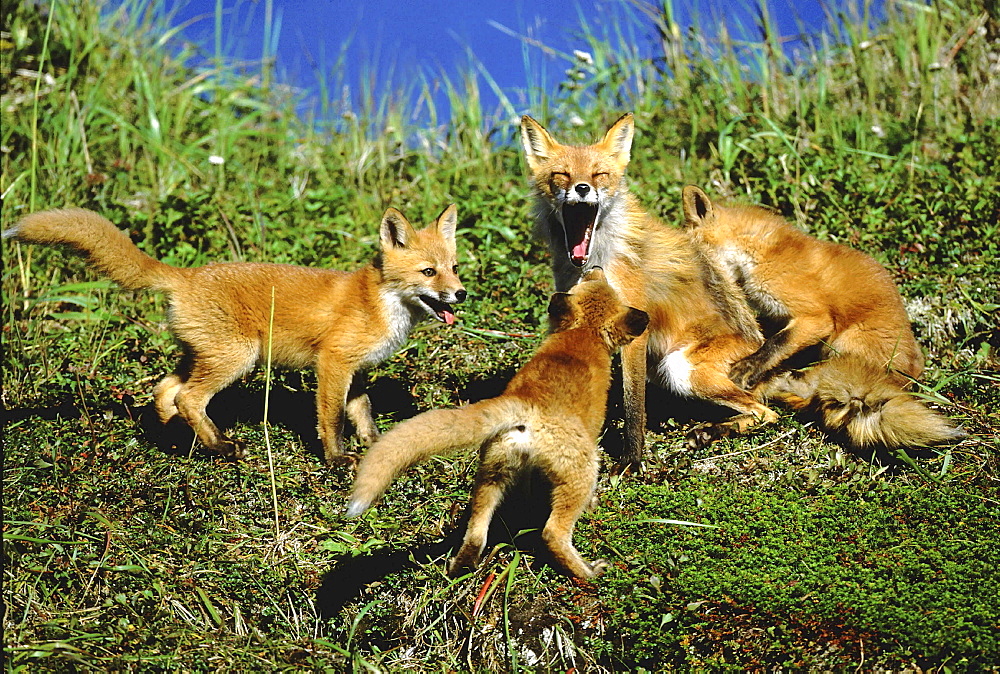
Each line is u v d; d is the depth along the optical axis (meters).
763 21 24.47
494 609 10.65
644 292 14.08
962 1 25.34
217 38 25.94
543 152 14.63
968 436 12.99
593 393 11.08
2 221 17.95
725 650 9.97
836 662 9.63
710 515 11.78
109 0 25.69
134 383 14.65
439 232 13.44
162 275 12.49
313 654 10.27
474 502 10.57
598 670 10.10
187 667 10.05
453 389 14.63
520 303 16.56
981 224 17.41
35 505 11.92
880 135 21.59
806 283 14.09
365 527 11.79
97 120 22.31
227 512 12.00
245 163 22.97
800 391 13.65
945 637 9.64
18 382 14.59
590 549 11.32
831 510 11.79
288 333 12.74
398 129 24.47
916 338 15.12
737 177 20.47
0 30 23.89
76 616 10.61
